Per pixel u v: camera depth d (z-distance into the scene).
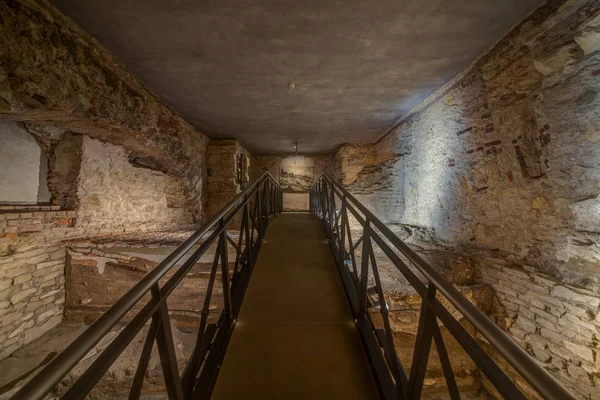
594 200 1.87
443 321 0.87
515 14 2.13
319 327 1.68
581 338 1.91
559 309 2.04
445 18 2.15
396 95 3.69
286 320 1.75
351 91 3.52
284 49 2.55
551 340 2.09
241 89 3.45
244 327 1.68
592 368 1.85
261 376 1.33
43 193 3.86
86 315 3.05
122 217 4.05
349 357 1.45
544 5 2.03
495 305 2.60
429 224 4.07
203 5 1.99
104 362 0.67
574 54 1.89
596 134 1.83
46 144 3.33
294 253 2.76
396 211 5.10
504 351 0.61
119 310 0.72
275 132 5.60
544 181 2.23
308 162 8.29
